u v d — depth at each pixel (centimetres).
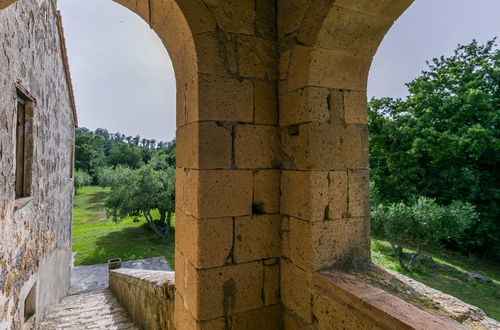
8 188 230
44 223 397
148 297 293
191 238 173
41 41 362
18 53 257
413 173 803
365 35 170
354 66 178
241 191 175
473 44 850
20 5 263
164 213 1434
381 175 866
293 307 176
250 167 179
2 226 217
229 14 174
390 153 859
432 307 127
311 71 166
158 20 185
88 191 2967
